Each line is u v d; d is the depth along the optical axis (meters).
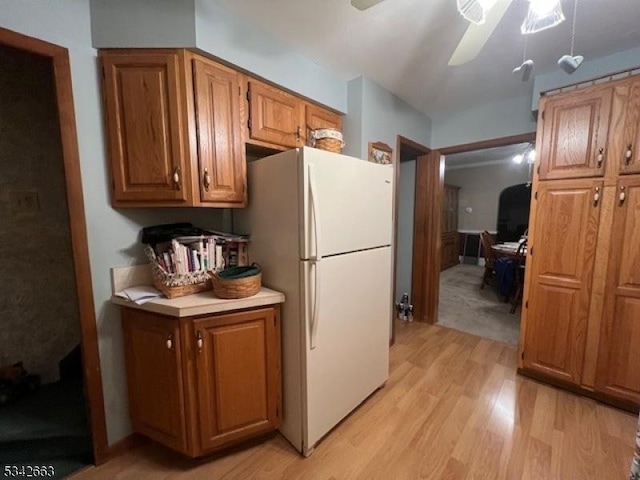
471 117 2.83
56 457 1.46
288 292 1.49
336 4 1.44
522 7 1.43
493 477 1.34
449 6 1.44
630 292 1.69
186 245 1.50
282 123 1.85
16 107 1.86
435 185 3.11
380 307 1.91
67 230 2.05
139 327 1.41
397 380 2.14
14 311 1.92
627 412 1.74
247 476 1.36
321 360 1.49
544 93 1.98
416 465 1.41
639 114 1.61
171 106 1.38
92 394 1.40
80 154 1.32
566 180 1.87
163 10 1.34
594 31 1.63
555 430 1.62
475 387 2.04
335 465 1.42
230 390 1.41
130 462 1.45
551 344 2.00
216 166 1.51
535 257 2.04
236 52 1.52
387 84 2.32
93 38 1.32
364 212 1.71
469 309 3.71
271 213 1.56
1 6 1.11
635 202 1.65
